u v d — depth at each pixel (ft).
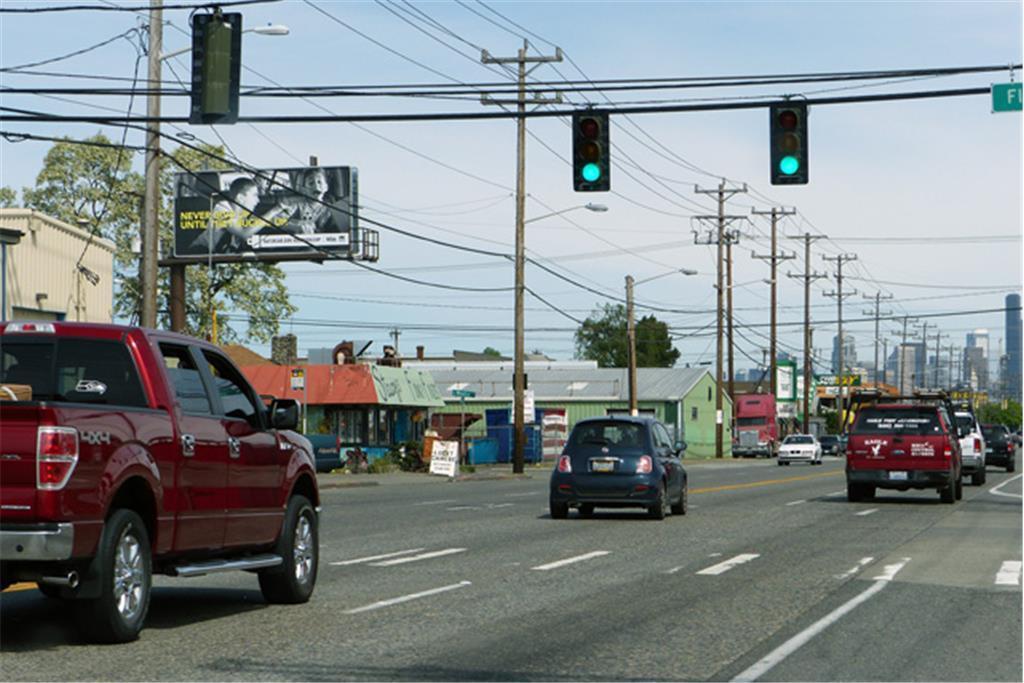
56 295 133.69
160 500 35.60
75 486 32.04
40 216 129.49
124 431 34.30
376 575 52.06
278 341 227.61
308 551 44.27
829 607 43.34
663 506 84.17
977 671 32.32
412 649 34.63
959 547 65.41
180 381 38.29
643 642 36.14
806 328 343.46
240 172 221.46
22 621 38.55
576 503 84.33
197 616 40.55
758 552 62.39
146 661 32.37
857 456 105.19
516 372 181.27
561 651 34.58
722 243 274.57
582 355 551.18
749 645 35.78
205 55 69.31
